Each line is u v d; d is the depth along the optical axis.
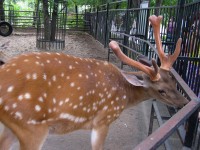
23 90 1.12
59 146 1.78
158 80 1.37
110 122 1.42
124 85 1.44
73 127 1.30
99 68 1.34
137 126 2.14
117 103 1.40
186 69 1.99
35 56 1.19
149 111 2.44
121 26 5.52
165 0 6.90
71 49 5.88
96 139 1.39
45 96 1.15
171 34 2.92
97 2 8.66
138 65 1.35
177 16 2.58
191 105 0.85
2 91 1.11
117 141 1.89
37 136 1.18
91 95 1.28
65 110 1.22
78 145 1.81
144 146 0.60
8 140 1.35
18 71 1.13
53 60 1.21
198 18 1.97
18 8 14.57
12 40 6.63
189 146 1.00
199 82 1.90
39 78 1.14
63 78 1.20
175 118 0.75
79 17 10.60
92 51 5.69
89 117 1.32
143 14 3.92
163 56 1.45
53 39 5.96
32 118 1.15
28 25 9.35
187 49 2.18
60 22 6.66
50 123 1.21
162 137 0.65
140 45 3.56
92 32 8.46
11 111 1.12
